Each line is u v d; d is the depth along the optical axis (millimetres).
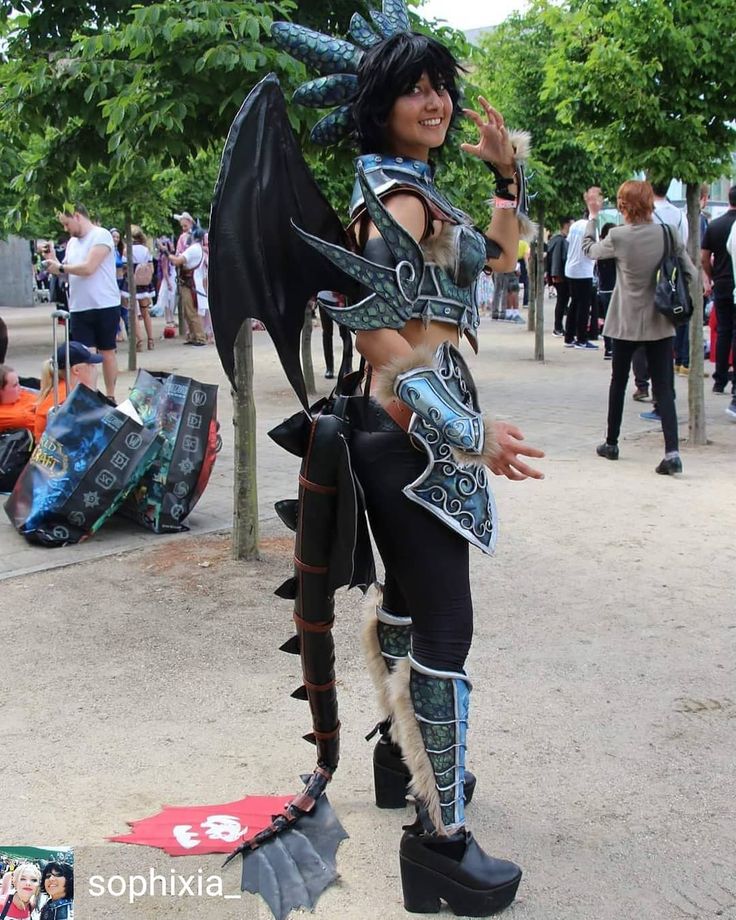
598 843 2596
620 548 4996
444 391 2176
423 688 2295
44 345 15016
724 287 9039
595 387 10180
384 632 2613
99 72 4316
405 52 2205
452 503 2232
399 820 2715
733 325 9156
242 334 4656
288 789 2867
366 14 4629
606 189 12031
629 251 6316
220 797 2826
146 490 5320
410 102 2230
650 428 7961
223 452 7395
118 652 3824
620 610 4195
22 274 25453
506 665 3668
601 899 2373
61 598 4398
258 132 2223
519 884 2420
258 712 3342
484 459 2184
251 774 2949
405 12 2541
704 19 6348
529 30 11047
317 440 2322
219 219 2223
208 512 5777
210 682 3568
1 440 6277
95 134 5012
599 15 6672
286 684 3551
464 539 2305
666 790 2846
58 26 4977
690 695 3434
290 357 2309
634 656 3746
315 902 2375
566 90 6969
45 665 3711
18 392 6539
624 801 2791
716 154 6797
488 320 18984
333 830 2598
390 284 2148
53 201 5609
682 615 4145
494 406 9086
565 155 11422
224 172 2211
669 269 6262
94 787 2873
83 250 8609
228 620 4137
